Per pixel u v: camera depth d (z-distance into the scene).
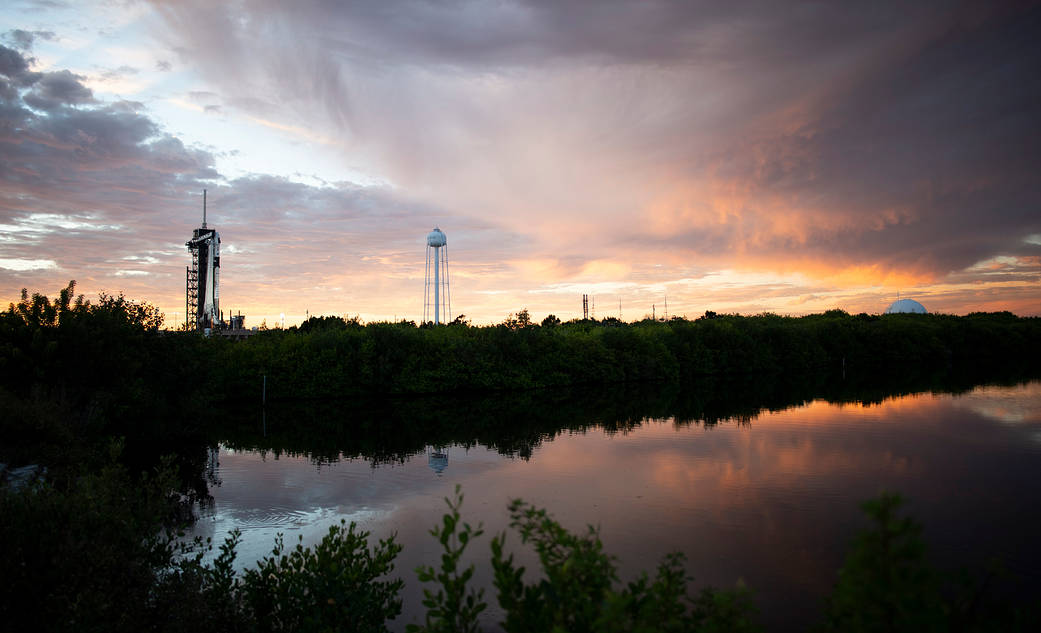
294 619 8.89
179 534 10.02
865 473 24.89
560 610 4.81
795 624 12.36
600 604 4.88
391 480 24.80
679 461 27.64
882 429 35.56
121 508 8.97
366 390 61.25
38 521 7.80
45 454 21.50
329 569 8.69
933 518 18.97
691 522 18.72
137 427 34.56
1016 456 27.86
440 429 39.97
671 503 20.77
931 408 44.56
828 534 17.55
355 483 24.38
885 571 3.59
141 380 33.66
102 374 30.88
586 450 30.80
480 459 29.00
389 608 9.25
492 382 65.00
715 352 84.44
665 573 5.61
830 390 60.75
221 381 53.22
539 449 31.34
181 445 34.28
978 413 41.50
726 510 19.91
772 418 41.28
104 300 34.69
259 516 19.81
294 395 58.53
